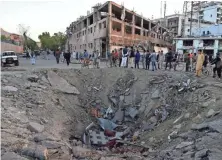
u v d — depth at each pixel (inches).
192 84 582.6
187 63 775.1
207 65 753.0
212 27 2255.2
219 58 637.3
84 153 358.3
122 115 642.8
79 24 2279.8
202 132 384.2
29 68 808.3
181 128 438.6
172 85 618.5
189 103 522.0
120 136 545.3
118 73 743.7
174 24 2999.5
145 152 401.7
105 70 764.0
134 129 578.2
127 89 693.3
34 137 350.3
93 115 633.6
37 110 483.2
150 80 682.8
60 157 313.1
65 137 442.6
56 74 697.6
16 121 389.7
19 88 556.1
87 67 861.2
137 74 724.7
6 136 323.9
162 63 877.8
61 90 646.5
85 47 2027.6
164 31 2672.2
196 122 425.1
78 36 2327.8
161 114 562.3
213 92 499.5
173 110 550.0
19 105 471.5
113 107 669.3
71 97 651.5
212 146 327.0
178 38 2089.1
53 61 1318.9
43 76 666.2
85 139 490.0
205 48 1958.7
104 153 388.2
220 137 344.2
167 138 430.6
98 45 1672.0
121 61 841.5
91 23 1962.4
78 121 565.3
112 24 1565.0
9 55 982.4
